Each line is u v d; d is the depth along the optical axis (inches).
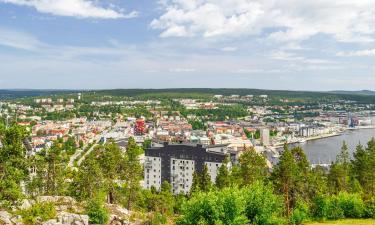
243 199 2551.7
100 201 3102.9
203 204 2445.9
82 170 4367.6
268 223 2635.3
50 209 2915.8
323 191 4648.1
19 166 2864.2
